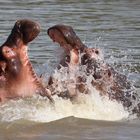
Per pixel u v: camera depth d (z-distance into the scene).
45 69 34.59
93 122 26.64
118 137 24.31
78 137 24.28
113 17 61.91
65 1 74.94
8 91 26.12
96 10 67.50
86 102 27.83
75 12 64.69
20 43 25.83
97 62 27.69
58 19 58.72
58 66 27.42
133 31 52.62
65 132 25.02
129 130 25.52
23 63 26.05
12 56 25.83
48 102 27.14
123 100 28.52
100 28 53.84
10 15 60.72
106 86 28.02
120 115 27.86
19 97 26.19
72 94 27.48
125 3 75.44
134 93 29.19
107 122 26.81
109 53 41.75
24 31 25.44
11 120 26.39
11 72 25.95
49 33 26.58
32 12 63.62
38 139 23.92
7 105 26.45
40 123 26.25
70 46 26.91
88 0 76.81
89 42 46.00
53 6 69.50
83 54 27.31
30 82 26.25
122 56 40.94
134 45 45.38
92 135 24.59
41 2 73.00
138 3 75.69
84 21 58.06
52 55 40.25
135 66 37.91
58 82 27.28
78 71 27.19
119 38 48.47
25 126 25.80
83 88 27.47
